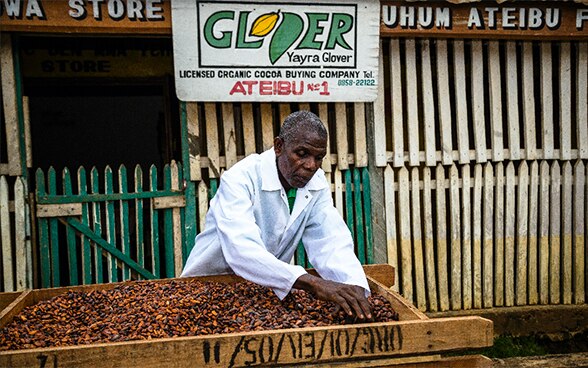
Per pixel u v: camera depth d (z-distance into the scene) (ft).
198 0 12.40
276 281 7.51
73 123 24.95
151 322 6.93
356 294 7.16
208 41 12.62
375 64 13.39
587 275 15.80
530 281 15.56
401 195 14.56
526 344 14.75
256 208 8.60
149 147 25.49
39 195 12.85
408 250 14.71
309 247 9.14
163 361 6.01
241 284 8.52
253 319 7.08
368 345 6.46
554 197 15.40
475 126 14.71
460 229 15.20
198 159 13.53
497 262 15.31
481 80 14.58
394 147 14.33
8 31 11.93
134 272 13.84
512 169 15.03
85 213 13.24
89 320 7.29
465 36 13.70
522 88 14.94
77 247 16.62
